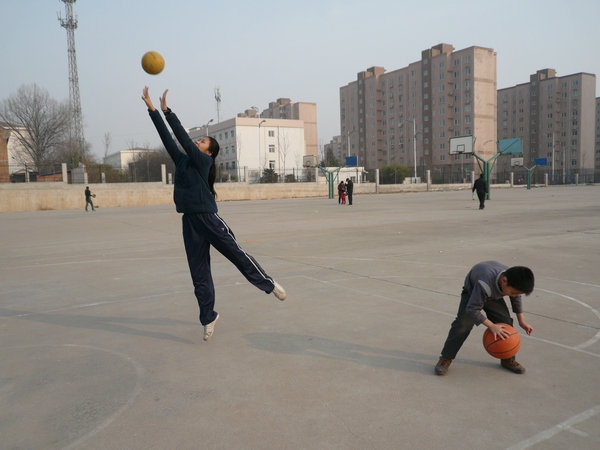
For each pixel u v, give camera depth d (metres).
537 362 3.94
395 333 4.73
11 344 4.66
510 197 34.38
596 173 92.69
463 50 83.19
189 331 4.95
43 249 11.94
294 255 9.79
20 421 3.09
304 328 4.95
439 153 87.81
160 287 7.14
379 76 100.50
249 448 2.71
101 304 6.19
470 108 83.00
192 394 3.44
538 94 107.50
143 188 38.44
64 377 3.81
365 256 9.39
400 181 67.69
